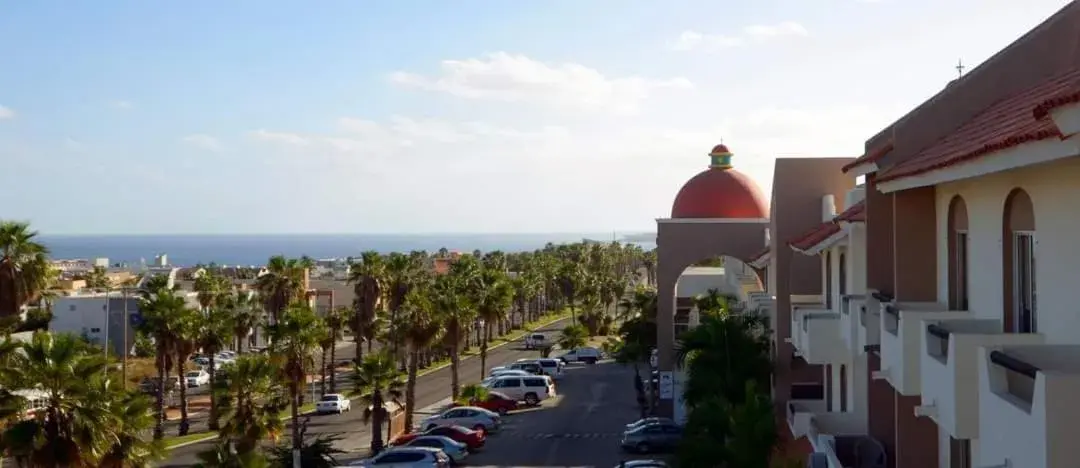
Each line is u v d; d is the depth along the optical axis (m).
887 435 17.28
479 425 43.31
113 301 69.69
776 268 29.52
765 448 20.09
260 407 32.75
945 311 12.31
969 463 12.92
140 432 24.89
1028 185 9.98
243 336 66.56
